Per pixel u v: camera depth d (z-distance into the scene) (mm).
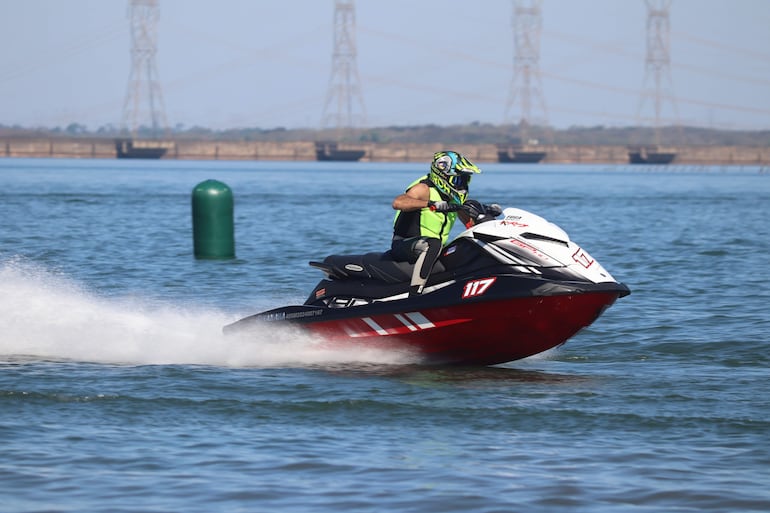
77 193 174625
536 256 33156
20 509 21156
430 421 27891
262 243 83188
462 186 34594
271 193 192500
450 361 35188
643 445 25641
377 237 89250
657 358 37125
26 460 24250
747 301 50406
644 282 58156
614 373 34438
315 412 28719
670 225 109562
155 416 28203
